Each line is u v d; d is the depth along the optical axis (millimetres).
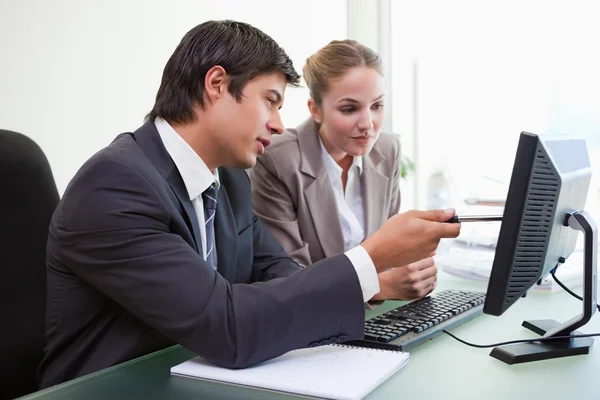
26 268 1240
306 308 922
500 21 2740
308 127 1717
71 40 2287
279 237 1635
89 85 2352
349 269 948
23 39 2141
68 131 2293
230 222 1243
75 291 1031
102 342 1028
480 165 2844
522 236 872
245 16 2910
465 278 1602
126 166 981
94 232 946
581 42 2521
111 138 2449
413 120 3078
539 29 2621
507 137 2762
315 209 1664
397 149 1844
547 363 914
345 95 1530
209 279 936
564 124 2582
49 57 2219
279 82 1105
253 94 1070
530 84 2668
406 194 3133
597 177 1927
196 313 906
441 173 2863
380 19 3105
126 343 1013
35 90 2186
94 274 964
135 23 2494
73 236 964
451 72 2922
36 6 2170
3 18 2088
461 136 2904
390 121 3133
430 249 1000
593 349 979
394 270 1321
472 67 2842
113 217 944
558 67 2580
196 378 877
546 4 2588
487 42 2787
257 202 1687
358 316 946
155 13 2568
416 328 1043
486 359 934
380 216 1780
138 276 930
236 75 1056
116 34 2430
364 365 885
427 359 938
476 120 2852
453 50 2906
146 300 927
